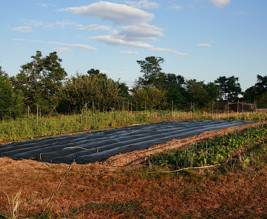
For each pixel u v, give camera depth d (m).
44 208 4.13
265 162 6.71
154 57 50.44
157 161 6.77
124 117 16.23
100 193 4.85
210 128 13.38
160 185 5.27
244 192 4.93
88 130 13.38
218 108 34.66
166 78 58.28
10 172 6.04
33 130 11.60
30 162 6.90
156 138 10.30
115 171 6.05
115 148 8.24
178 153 7.36
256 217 3.95
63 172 5.98
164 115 20.88
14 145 9.30
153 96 30.05
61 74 22.77
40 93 20.73
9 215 3.90
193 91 37.97
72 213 4.02
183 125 14.85
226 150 7.52
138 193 4.86
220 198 4.66
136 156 7.31
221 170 6.10
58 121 13.14
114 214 4.02
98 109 20.58
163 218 3.89
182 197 4.70
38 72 22.22
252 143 8.76
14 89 20.19
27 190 4.94
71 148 8.26
